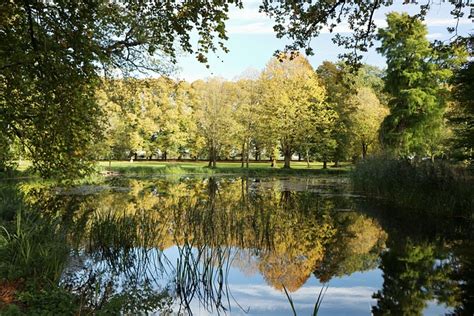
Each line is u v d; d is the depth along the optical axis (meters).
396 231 13.77
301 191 25.03
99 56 7.29
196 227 12.97
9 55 6.89
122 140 44.16
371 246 11.73
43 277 6.67
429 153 35.31
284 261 10.02
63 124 7.79
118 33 10.25
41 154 8.55
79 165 9.16
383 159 23.33
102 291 7.09
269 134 39.56
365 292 7.96
